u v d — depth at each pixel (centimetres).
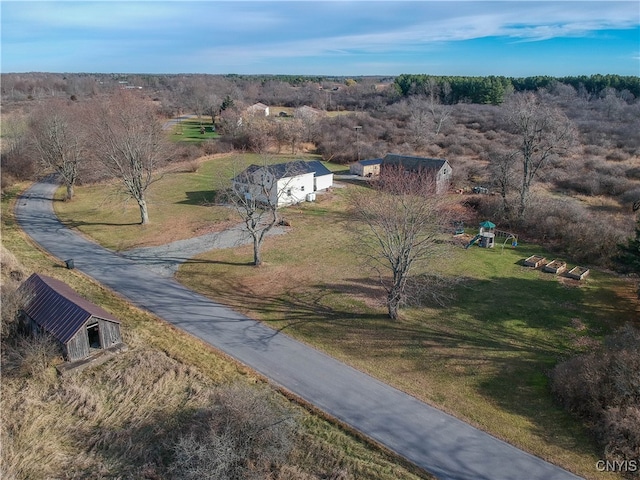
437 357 2273
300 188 5050
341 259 3500
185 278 3150
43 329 2208
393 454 1645
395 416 1853
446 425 1805
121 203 4884
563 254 3719
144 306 2748
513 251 3772
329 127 8894
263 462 1580
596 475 1559
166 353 2248
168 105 12112
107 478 1537
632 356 1875
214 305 2784
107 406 1884
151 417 1811
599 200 4972
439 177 5366
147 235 3984
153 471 1555
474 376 2123
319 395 1975
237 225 4247
